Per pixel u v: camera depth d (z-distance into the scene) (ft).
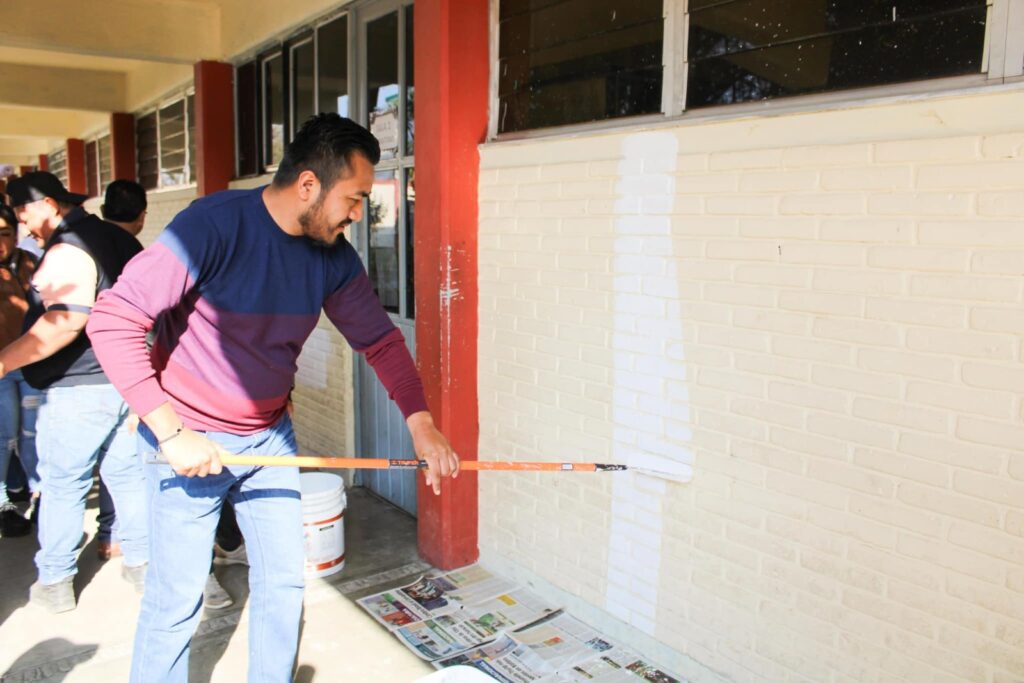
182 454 6.16
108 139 31.22
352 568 11.61
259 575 7.36
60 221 10.65
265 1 16.87
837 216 6.91
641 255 8.70
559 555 10.24
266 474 7.23
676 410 8.50
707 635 8.46
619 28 9.06
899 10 6.61
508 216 10.39
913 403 6.57
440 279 10.77
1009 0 5.97
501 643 9.52
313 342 16.40
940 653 6.60
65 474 10.09
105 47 17.94
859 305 6.84
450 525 11.34
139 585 10.90
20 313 13.38
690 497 8.47
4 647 9.49
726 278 7.86
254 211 6.52
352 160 6.26
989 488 6.20
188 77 22.04
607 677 8.80
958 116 6.15
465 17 10.42
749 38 7.75
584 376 9.56
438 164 10.57
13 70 25.79
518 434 10.63
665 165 8.33
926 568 6.63
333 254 7.08
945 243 6.27
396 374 7.58
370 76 13.98
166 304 6.18
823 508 7.28
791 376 7.40
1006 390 6.05
